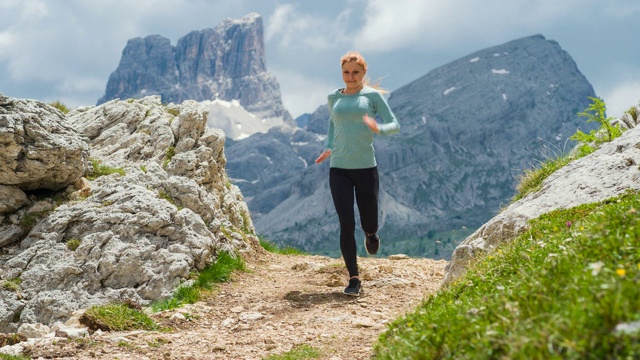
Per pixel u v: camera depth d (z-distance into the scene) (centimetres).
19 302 1142
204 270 1299
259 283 1321
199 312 1064
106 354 773
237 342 822
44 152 1309
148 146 1728
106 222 1271
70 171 1373
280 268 1506
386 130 1055
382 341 623
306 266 1477
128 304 1078
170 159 1692
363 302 1077
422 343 459
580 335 318
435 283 1276
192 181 1499
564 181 923
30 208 1330
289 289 1236
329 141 1124
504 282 552
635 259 418
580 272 416
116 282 1197
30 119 1312
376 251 1158
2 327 1113
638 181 827
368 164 1086
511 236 858
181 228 1316
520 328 364
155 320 995
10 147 1263
